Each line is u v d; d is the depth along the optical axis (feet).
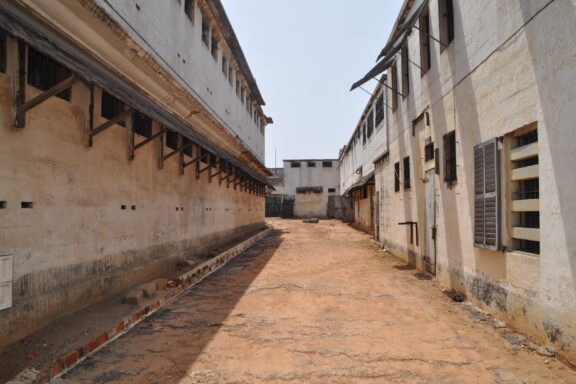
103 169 21.22
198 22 38.78
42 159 16.40
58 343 15.43
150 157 27.55
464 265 24.84
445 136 28.14
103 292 21.11
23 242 15.25
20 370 13.03
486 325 19.76
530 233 17.57
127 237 23.97
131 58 21.85
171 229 31.65
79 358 15.20
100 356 15.93
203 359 15.80
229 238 54.54
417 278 32.63
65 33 16.98
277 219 142.82
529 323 17.34
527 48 17.24
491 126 20.75
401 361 15.52
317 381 13.83
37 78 16.78
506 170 19.40
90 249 19.93
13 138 14.84
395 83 45.93
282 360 15.71
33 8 14.66
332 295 26.96
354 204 108.47
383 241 54.70
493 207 20.10
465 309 22.81
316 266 39.88
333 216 149.38
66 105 18.08
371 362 15.46
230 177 55.98
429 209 32.71
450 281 27.58
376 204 61.87
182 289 27.68
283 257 46.80
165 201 30.35
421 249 35.47
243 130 65.77
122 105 23.49
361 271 36.63
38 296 16.06
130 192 24.45
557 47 15.19
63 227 17.75
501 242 19.67
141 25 25.32
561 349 15.06
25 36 12.90
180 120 31.07
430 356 15.98
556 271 15.37
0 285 14.02
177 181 33.24
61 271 17.60
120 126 23.24
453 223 26.73
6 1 13.55
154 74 24.68
